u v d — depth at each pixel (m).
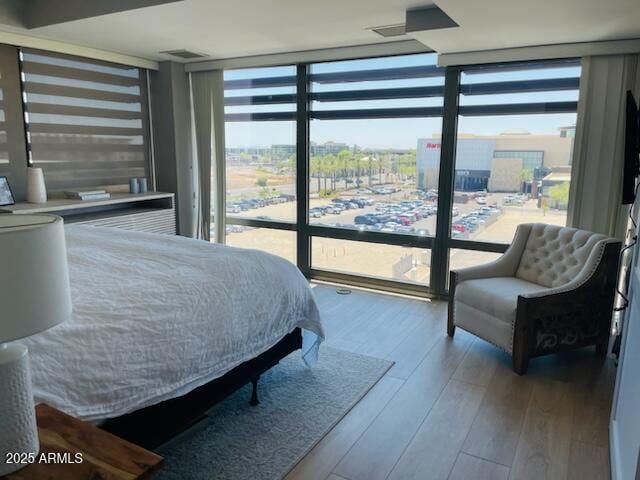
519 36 3.24
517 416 2.47
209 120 5.09
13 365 1.10
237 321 2.17
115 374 1.63
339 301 4.31
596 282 3.04
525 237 3.58
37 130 4.20
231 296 2.19
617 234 3.51
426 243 4.36
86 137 4.59
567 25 2.94
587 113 3.46
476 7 2.59
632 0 2.45
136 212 4.71
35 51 4.10
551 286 3.28
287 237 5.09
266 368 2.52
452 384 2.80
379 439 2.27
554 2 2.50
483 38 3.31
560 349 3.03
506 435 2.30
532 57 3.55
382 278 4.67
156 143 5.23
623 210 3.46
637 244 2.14
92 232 3.08
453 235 4.27
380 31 3.66
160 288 2.01
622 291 3.37
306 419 2.43
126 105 4.91
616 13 2.69
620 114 3.37
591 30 3.06
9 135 4.01
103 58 4.50
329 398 2.63
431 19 3.06
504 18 2.80
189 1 2.93
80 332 1.62
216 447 2.19
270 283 2.46
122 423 1.71
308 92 4.68
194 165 5.31
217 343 2.04
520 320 2.87
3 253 0.97
